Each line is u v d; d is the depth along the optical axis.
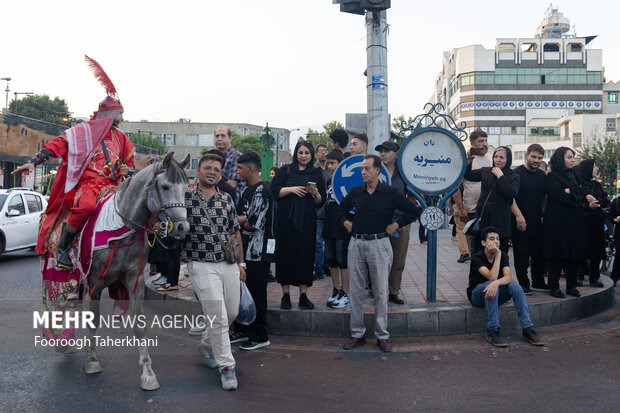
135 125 76.62
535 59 83.56
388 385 4.02
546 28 92.62
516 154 72.75
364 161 4.97
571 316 6.07
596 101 82.69
